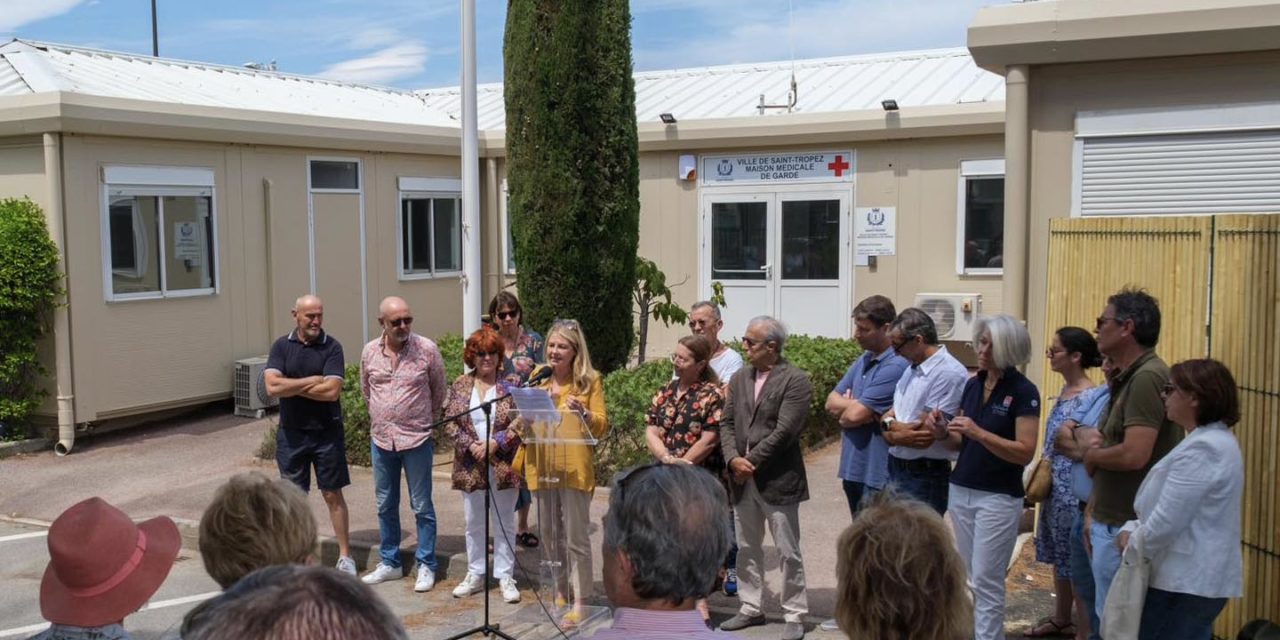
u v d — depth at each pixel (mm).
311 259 13656
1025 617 6039
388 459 6918
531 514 8195
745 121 14484
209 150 12359
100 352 11203
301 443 7016
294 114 13047
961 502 5117
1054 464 5676
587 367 6430
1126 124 7523
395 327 6785
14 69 12523
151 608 6703
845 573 2564
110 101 10961
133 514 8703
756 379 5938
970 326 13211
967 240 13562
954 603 2469
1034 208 7797
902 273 13984
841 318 14445
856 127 13820
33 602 6883
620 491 2598
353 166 14219
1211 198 7367
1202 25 6988
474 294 9734
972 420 5098
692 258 15289
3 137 11086
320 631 1564
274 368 6945
